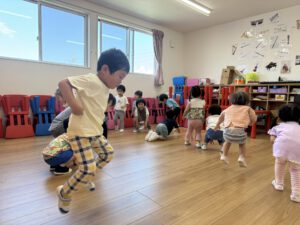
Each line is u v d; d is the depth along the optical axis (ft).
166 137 11.46
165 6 14.01
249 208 4.43
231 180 5.90
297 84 12.11
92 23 13.84
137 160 7.41
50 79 12.26
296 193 4.81
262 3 13.29
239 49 16.29
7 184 5.24
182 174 6.24
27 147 8.66
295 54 13.57
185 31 19.52
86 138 3.38
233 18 15.97
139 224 3.76
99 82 3.42
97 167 3.84
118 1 13.44
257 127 14.87
